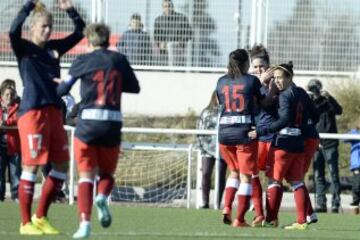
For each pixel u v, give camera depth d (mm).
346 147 67375
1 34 73125
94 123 32281
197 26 73188
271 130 39969
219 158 54594
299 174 41375
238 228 40531
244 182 40906
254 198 42312
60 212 47375
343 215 52156
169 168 60406
